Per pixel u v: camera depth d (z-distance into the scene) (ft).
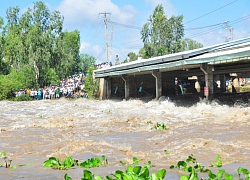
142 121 58.75
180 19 234.17
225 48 84.53
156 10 234.99
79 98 142.82
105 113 77.20
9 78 188.34
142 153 30.99
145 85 131.95
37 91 154.10
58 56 228.02
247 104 81.00
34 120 67.26
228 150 30.14
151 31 235.61
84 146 34.60
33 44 209.77
